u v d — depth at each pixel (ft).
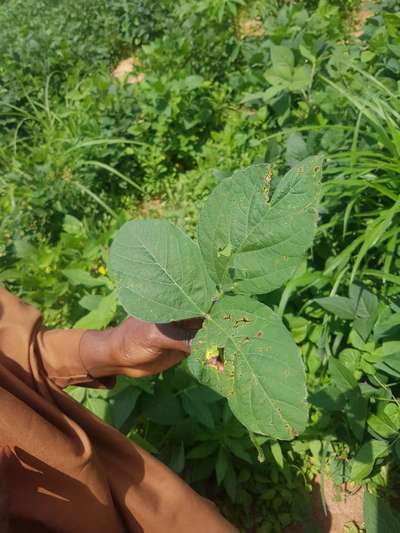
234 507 3.46
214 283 1.16
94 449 1.74
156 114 5.97
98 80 6.68
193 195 5.80
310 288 3.65
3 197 5.50
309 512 3.39
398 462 3.12
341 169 3.47
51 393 1.74
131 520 1.84
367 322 3.15
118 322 3.68
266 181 1.09
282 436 1.01
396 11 6.23
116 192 6.22
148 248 1.21
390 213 3.08
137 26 9.04
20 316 1.78
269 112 5.80
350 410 3.09
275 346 1.05
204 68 6.88
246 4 7.97
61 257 4.58
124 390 3.12
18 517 1.62
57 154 5.98
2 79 7.91
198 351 1.13
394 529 2.87
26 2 10.58
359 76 4.89
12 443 1.48
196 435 3.34
